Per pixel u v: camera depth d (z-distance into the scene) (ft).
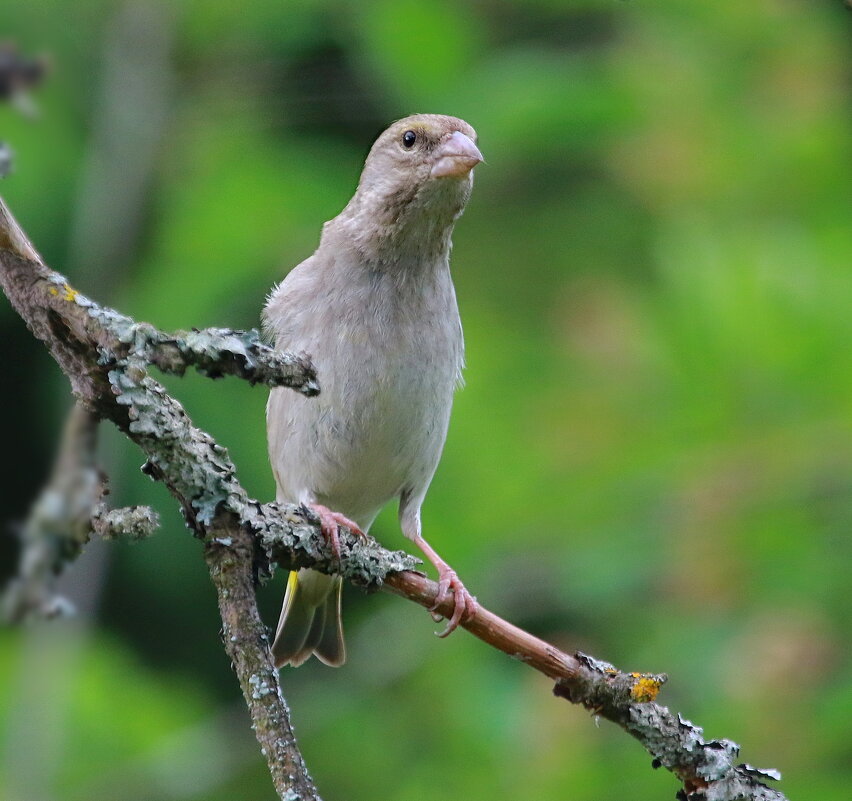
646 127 37.76
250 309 39.19
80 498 17.40
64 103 40.14
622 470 33.78
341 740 34.94
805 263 33.40
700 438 33.30
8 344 41.93
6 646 34.63
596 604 32.99
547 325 37.50
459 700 33.68
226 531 17.84
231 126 41.47
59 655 35.01
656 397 33.94
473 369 36.58
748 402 33.04
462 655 34.99
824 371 32.37
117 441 38.55
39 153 39.52
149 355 17.33
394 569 20.97
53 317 17.38
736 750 20.31
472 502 34.58
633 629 32.53
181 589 41.81
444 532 34.37
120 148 40.98
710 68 38.24
